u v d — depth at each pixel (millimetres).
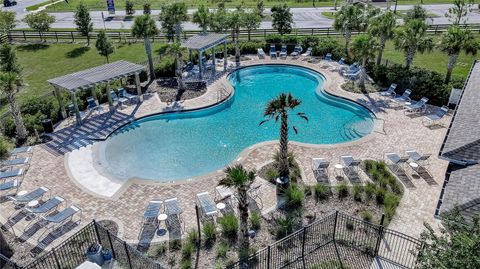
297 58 45188
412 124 29797
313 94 37375
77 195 22656
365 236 18609
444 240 12797
